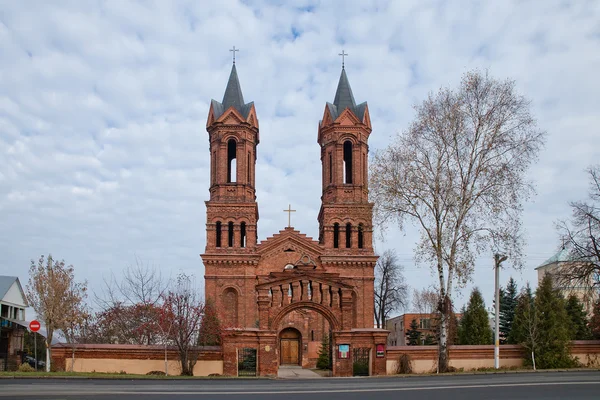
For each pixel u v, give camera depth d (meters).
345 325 47.38
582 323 70.31
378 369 46.31
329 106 78.50
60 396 26.08
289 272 48.84
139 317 61.56
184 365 46.59
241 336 46.38
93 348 47.53
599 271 53.44
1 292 80.69
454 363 49.38
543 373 40.38
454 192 47.75
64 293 57.72
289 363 77.69
